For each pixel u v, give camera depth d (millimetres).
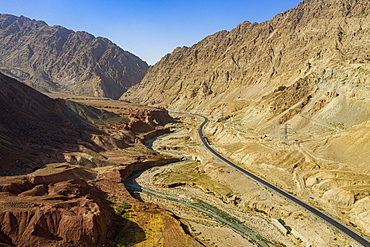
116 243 65688
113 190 99812
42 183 88188
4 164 95938
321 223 75000
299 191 94938
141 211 82938
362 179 89500
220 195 99250
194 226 78188
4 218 61781
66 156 119500
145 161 137000
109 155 138875
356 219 75562
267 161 119875
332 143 119562
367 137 111125
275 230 77250
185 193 103750
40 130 137875
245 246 68688
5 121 126438
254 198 92750
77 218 64562
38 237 60688
